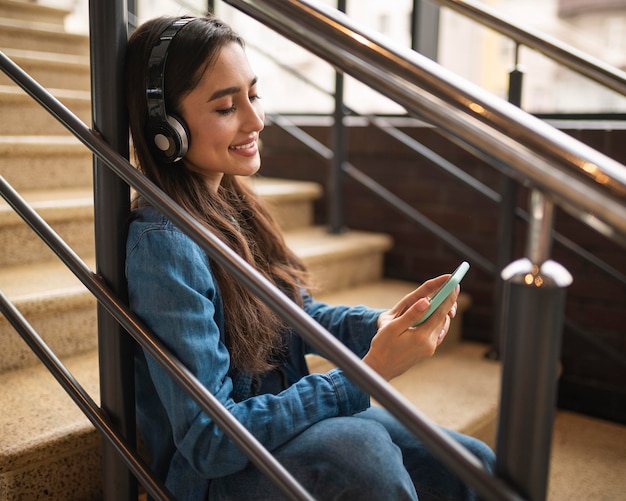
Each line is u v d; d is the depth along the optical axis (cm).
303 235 232
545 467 64
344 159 229
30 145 184
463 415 154
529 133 60
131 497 102
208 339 88
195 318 87
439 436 64
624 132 184
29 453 107
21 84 94
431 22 250
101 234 94
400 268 237
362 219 246
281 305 72
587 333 189
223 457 85
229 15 280
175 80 93
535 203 62
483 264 196
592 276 194
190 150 97
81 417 118
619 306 191
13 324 103
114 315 90
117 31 92
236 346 98
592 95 216
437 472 103
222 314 97
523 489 63
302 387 90
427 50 252
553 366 62
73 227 173
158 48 92
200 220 97
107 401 98
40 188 191
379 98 252
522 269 62
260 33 289
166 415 102
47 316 144
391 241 236
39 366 143
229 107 96
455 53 250
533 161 59
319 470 84
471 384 175
